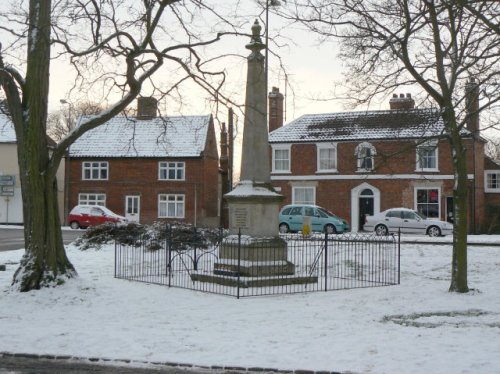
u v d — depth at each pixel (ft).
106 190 159.12
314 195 138.21
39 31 44.83
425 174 129.49
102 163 159.94
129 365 27.84
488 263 67.00
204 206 157.28
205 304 41.98
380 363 26.84
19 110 45.68
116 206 158.51
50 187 46.06
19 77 45.93
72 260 68.49
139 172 158.10
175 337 32.12
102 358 28.50
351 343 30.40
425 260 69.51
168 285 49.62
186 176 156.25
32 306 40.88
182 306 41.24
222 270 51.70
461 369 25.71
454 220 47.91
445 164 128.47
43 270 45.21
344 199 135.74
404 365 26.45
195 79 46.09
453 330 33.37
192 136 158.92
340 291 48.14
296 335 32.40
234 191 52.54
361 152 61.87
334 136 135.85
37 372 26.84
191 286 49.57
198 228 80.89
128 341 31.24
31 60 45.70
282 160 141.90
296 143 140.26
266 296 45.32
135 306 41.24
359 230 134.31
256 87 53.31
